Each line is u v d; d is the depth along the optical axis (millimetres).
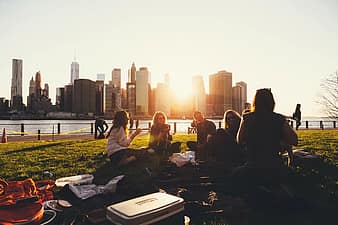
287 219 3387
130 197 4039
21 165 7215
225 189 4512
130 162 6410
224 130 6328
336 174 5395
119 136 6605
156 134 7523
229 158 6184
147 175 4734
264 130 4203
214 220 3375
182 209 2871
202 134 7645
